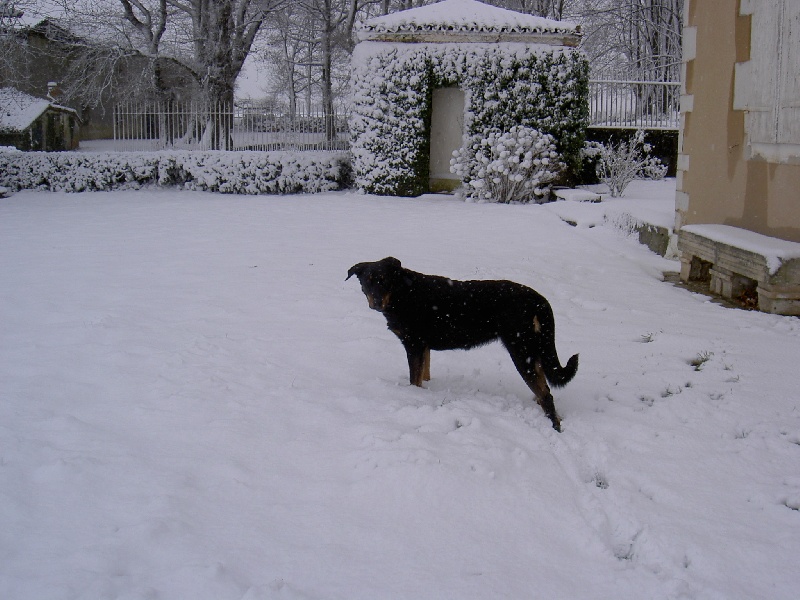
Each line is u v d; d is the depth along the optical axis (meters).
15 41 23.69
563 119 16.61
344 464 3.93
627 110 21.25
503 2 31.58
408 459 3.85
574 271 9.10
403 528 3.37
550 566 3.15
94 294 7.79
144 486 3.69
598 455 4.11
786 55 7.95
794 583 3.00
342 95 31.84
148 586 2.91
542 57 16.33
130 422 4.50
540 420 4.56
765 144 8.38
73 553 3.12
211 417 4.54
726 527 3.40
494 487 3.70
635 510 3.55
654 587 2.99
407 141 16.97
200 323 6.67
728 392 5.05
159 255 9.99
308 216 13.84
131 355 5.71
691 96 9.81
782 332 6.63
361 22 17.53
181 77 26.19
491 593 2.93
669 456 4.11
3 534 3.27
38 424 4.42
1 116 26.59
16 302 7.45
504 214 13.72
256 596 2.82
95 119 35.88
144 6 24.62
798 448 4.20
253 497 3.62
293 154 18.16
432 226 12.42
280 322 6.73
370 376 5.36
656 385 5.21
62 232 12.09
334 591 2.93
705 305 7.71
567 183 17.17
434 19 16.94
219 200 16.83
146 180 19.50
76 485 3.68
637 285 8.57
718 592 2.92
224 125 20.97
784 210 8.08
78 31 24.73
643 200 14.49
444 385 5.22
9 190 18.98
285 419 4.52
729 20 8.99
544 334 4.47
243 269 9.00
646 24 31.03
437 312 4.72
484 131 16.56
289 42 36.50
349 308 7.12
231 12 23.86
